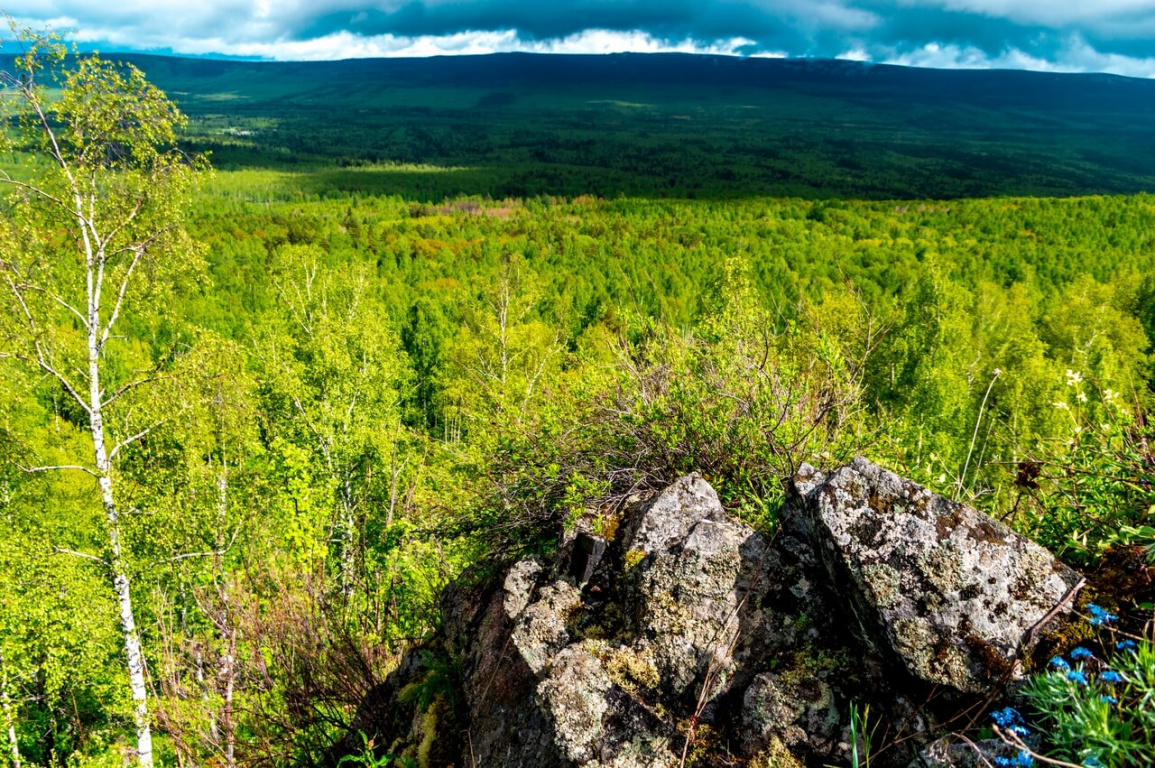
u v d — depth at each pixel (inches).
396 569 296.4
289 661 243.8
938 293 1155.3
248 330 1178.6
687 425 174.9
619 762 120.5
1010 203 5846.5
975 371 1045.8
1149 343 1596.9
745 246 4448.8
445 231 5260.8
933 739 101.7
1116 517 119.9
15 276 465.4
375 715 207.0
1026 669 97.7
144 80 464.8
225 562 588.7
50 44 439.8
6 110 438.6
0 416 539.2
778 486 156.3
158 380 525.3
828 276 3230.8
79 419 1304.1
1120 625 97.6
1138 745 71.4
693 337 205.6
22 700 636.7
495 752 144.9
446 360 1389.0
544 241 4687.5
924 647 104.3
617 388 193.5
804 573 130.5
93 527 650.8
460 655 185.6
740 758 115.3
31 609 581.6
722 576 135.9
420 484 268.5
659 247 4557.1
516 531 185.8
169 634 346.9
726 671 125.5
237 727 264.2
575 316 1865.2
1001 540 111.0
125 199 490.3
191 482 620.4
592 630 148.3
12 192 460.4
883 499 119.1
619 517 167.6
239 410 615.2
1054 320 1670.8
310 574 287.6
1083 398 142.2
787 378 181.6
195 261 518.3
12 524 741.3
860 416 181.8
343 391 865.5
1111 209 4751.5
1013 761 83.1
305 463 661.9
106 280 508.4
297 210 6692.9
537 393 219.8
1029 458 144.6
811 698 114.7
